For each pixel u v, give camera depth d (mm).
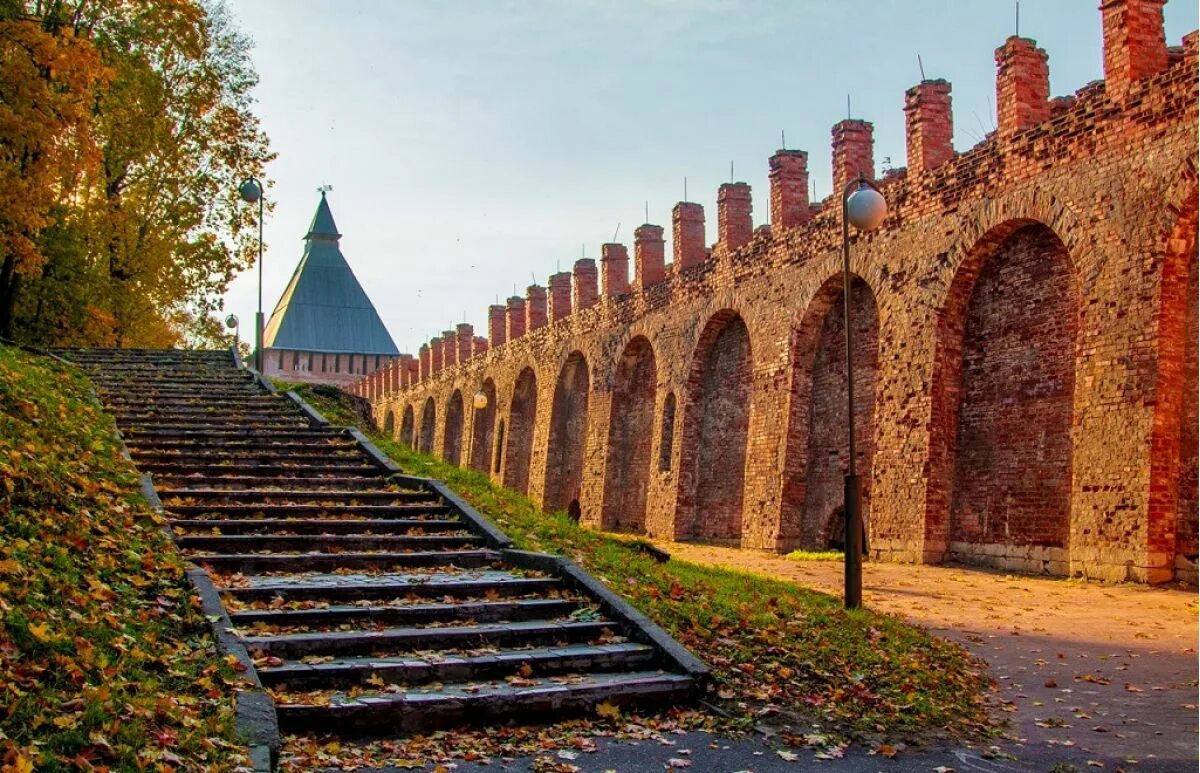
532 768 6930
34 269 22266
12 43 20016
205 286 37156
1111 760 7527
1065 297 20781
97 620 7609
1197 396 18031
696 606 10984
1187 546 17922
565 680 8523
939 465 22906
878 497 24297
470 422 55656
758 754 7387
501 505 15594
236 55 37656
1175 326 18250
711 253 33188
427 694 7910
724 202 32281
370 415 24453
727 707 8406
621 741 7637
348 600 10148
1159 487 18000
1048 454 20844
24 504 9906
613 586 11188
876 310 25922
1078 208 19938
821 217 27312
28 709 5906
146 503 11992
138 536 10523
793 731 7949
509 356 50375
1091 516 19031
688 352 33781
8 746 5379
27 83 19953
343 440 18406
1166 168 18250
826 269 26953
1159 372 18078
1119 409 18688
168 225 36094
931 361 23125
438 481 15453
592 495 39906
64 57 20250
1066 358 20656
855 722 8266
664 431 35312
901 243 24516
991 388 22375
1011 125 21750
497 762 7062
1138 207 18719
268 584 10375
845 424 26672
